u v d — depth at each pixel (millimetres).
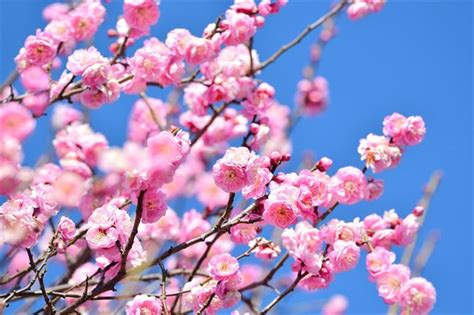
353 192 4758
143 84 5527
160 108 7020
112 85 5262
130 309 4266
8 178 4914
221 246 6219
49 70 5461
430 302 4277
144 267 4352
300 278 4504
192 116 6555
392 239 4855
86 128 6234
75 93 5328
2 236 4336
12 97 5352
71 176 5574
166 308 4195
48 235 5508
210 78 6020
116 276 4234
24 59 5422
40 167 5949
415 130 4953
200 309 4320
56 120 6363
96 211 4242
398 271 4406
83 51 5246
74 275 5738
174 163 4008
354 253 4500
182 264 6090
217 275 4297
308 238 4457
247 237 4637
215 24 5699
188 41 5559
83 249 5633
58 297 4590
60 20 5777
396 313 5352
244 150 4254
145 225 5996
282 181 4418
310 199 4348
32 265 4352
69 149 6121
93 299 4312
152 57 5488
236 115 6535
